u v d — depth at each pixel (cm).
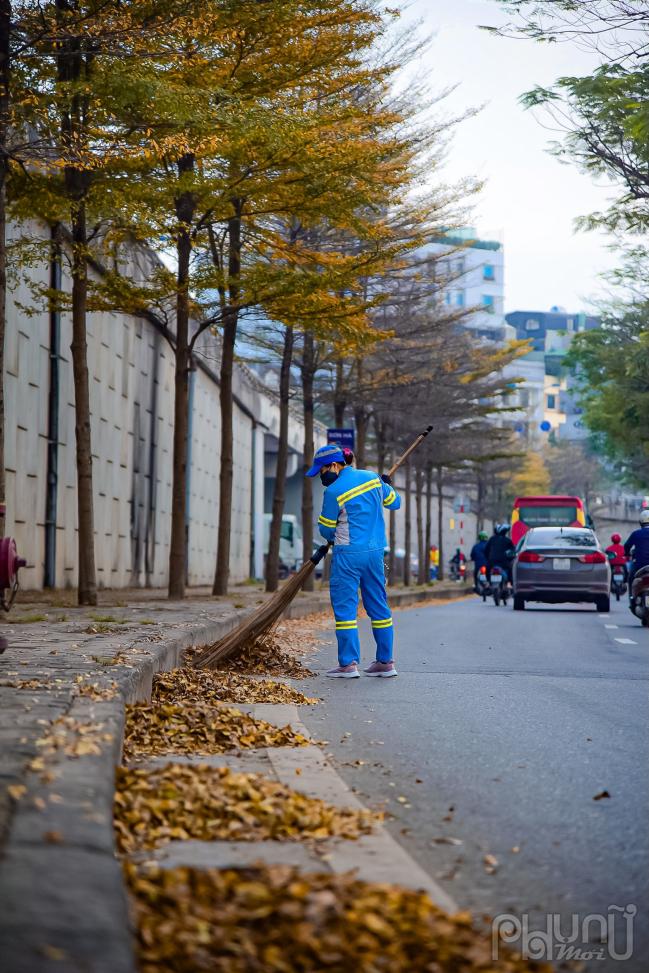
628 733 821
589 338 4197
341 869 422
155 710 782
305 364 3161
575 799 595
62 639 1107
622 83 1995
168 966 306
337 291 2133
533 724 859
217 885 367
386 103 2517
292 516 7112
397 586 4719
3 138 1383
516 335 13738
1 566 784
